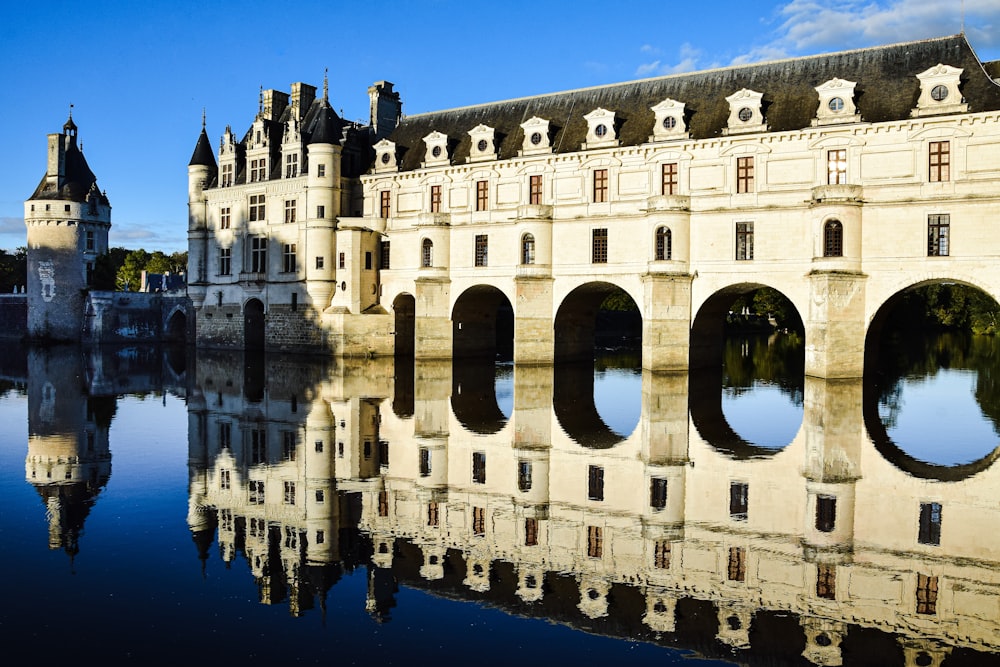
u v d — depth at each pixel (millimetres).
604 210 58531
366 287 71250
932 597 15523
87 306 100812
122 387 50094
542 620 14578
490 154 65438
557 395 45719
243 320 81438
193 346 93500
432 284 65688
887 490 23453
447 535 19328
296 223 75250
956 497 22703
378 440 31234
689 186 54844
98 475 25266
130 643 13461
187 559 17578
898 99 49656
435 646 13547
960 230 46188
